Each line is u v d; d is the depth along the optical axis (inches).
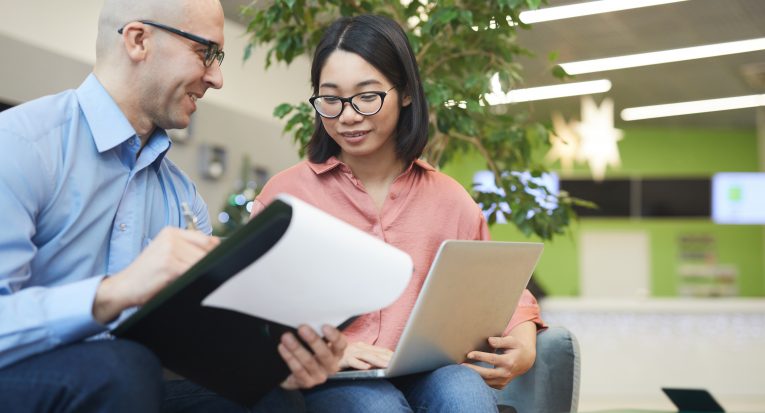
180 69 64.7
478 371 72.6
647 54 364.8
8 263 53.7
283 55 114.0
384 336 74.3
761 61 376.2
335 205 79.4
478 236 82.7
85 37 217.6
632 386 280.2
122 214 64.6
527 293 85.5
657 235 538.9
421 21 112.6
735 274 530.6
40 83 197.5
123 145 65.4
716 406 111.7
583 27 326.6
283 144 322.0
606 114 326.6
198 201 75.8
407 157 80.7
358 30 75.9
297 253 44.4
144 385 47.0
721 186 518.9
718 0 300.2
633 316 282.8
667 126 527.5
